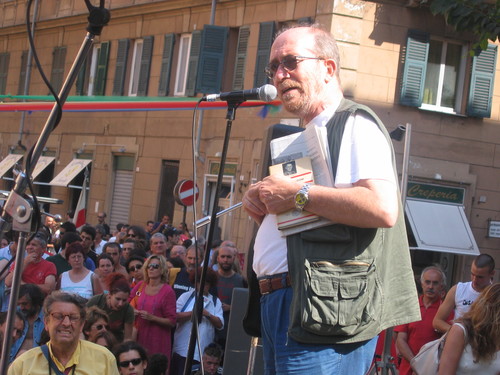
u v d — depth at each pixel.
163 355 7.57
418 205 19.30
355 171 3.14
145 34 25.08
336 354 3.14
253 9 21.25
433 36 19.61
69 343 5.67
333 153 3.22
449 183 19.73
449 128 19.73
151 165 24.39
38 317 8.09
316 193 3.08
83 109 13.38
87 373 5.71
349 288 3.08
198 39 22.73
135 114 25.20
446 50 19.88
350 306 3.07
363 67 19.02
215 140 22.11
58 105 3.71
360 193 3.03
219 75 22.00
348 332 3.08
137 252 11.88
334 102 3.36
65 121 28.17
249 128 20.89
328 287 3.07
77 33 27.94
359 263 3.10
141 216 24.58
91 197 26.72
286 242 3.21
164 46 24.09
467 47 19.91
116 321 8.73
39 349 5.71
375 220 3.02
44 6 29.66
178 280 9.77
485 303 5.14
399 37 19.25
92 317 7.36
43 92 29.30
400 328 8.13
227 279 10.43
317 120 3.34
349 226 3.11
